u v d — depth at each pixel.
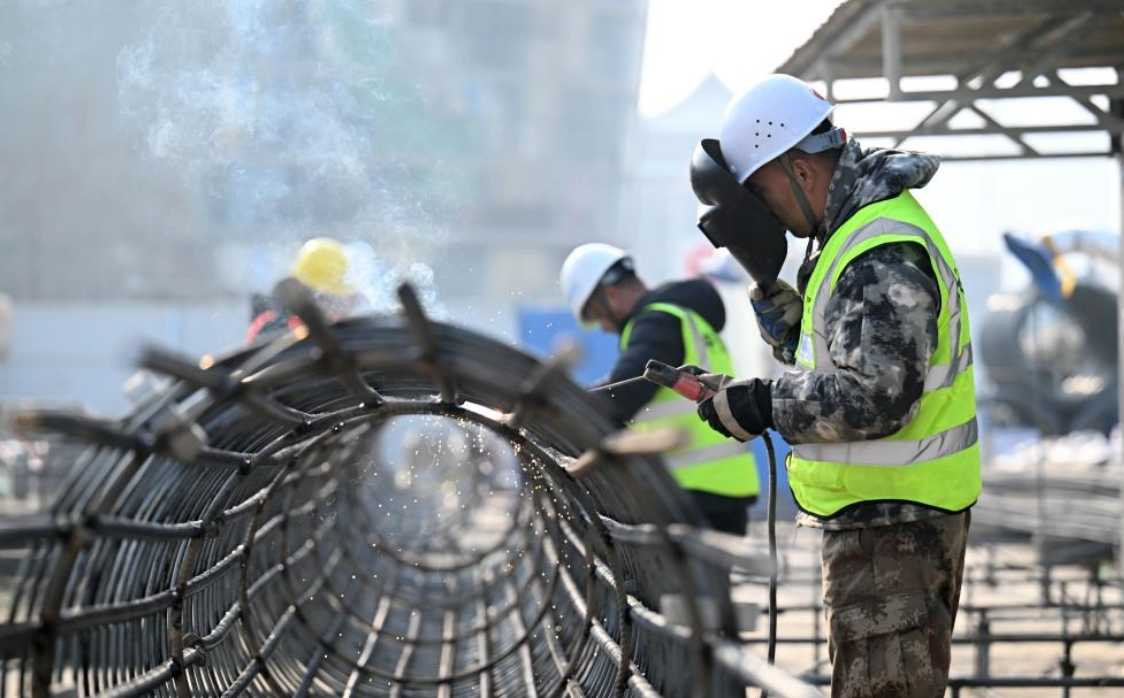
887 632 6.28
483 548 16.75
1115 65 14.53
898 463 6.31
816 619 12.21
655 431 3.99
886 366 6.02
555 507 8.72
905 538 6.32
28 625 4.53
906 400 6.03
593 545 7.76
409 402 6.21
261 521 7.41
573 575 9.23
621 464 4.25
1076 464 36.59
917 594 6.30
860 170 6.55
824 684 8.76
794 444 6.33
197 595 6.95
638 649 6.64
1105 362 46.41
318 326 4.06
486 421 6.20
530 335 28.23
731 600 4.32
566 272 11.42
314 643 9.48
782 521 27.19
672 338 10.30
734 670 4.08
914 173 6.41
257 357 4.51
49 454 23.33
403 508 18.72
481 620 12.03
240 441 6.00
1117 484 27.75
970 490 6.40
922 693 6.26
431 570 13.83
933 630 6.27
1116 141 15.27
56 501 4.51
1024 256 39.44
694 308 10.52
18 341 49.12
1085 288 46.09
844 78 14.46
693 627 4.29
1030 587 19.64
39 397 49.00
